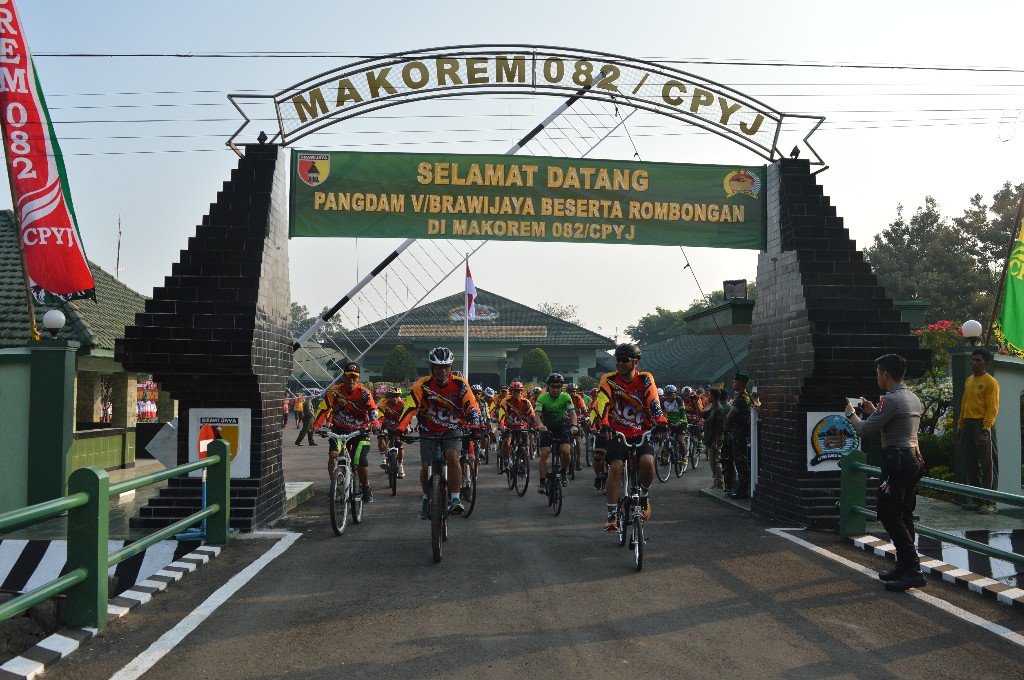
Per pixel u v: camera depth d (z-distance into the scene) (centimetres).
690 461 1816
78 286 1090
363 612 579
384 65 1045
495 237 1045
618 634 530
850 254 977
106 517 546
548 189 1055
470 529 934
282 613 576
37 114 1087
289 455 2122
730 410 1197
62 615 742
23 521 454
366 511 1069
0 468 983
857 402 960
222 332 908
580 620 561
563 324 5491
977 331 1043
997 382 1038
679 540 857
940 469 1193
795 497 962
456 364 5094
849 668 470
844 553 787
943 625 551
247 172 966
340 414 993
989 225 5019
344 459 920
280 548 808
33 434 987
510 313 5525
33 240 1068
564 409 1128
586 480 1476
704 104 1066
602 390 755
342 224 1034
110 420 1609
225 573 698
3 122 1071
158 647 502
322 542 841
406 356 4556
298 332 3609
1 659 690
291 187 1030
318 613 576
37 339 1021
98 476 534
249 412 928
